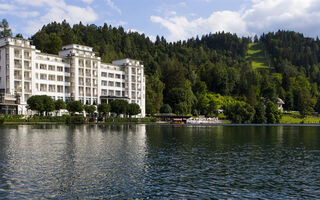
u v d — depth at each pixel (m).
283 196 25.69
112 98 164.88
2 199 24.11
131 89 181.25
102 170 33.75
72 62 152.38
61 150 47.53
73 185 27.91
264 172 34.22
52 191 26.14
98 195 25.27
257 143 64.56
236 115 184.88
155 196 25.20
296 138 79.50
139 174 32.22
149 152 47.25
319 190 27.44
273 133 99.38
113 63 187.88
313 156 46.25
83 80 156.12
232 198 25.03
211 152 48.91
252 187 28.14
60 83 149.12
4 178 29.91
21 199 24.20
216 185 28.58
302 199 25.02
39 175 31.17
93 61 161.38
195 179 30.59
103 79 168.12
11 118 114.50
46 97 119.62
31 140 60.22
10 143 55.12
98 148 50.53
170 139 69.06
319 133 102.19
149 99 199.38
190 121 173.25
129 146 54.06
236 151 50.69
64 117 127.56
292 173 33.91
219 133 94.25
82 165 36.19
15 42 130.88
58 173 32.09
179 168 35.53
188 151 49.44
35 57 138.00
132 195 25.38
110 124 134.25
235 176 32.16
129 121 151.00
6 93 127.88
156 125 140.00
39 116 120.88
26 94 133.25
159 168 35.28
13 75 129.50
